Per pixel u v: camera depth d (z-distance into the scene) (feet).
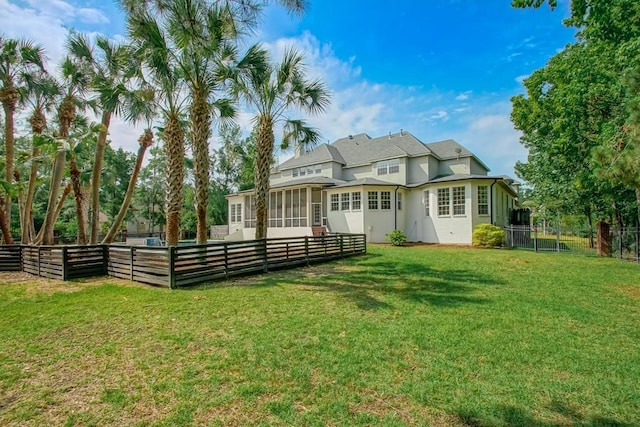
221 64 28.14
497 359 11.39
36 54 37.58
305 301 19.21
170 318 16.06
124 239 92.07
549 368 10.73
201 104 29.81
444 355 11.71
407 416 8.19
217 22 20.20
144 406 8.61
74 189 40.11
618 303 18.56
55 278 28.94
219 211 114.21
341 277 26.99
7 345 12.76
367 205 63.41
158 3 17.93
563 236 53.36
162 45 25.13
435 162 70.90
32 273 32.42
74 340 13.25
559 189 57.06
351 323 15.17
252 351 12.07
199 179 30.22
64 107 38.29
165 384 9.72
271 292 21.56
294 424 7.88
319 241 36.37
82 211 40.78
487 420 8.04
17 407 8.57
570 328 14.49
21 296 21.24
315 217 71.41
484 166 77.71
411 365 10.95
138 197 113.70
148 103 28.94
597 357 11.51
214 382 9.84
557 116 46.80
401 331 14.08
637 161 18.37
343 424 7.87
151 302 19.08
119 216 39.75
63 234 82.79
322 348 12.34
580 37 43.75
